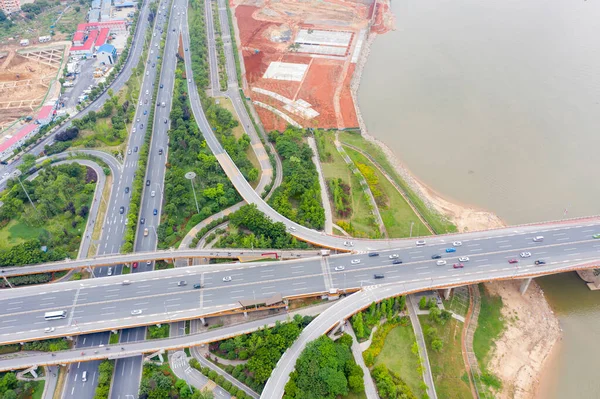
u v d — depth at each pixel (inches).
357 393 7716.5
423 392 7795.3
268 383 7657.5
